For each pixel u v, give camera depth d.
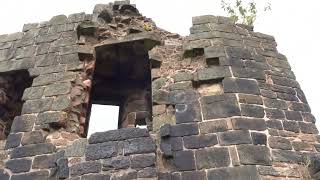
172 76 8.19
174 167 6.39
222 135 6.77
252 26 9.59
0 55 9.20
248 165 6.33
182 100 7.52
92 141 6.46
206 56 8.31
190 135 6.83
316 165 6.40
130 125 9.91
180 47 8.96
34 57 8.92
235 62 8.23
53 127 7.39
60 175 6.20
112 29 9.49
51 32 9.52
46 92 7.97
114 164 6.05
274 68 8.46
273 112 7.34
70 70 8.47
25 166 6.74
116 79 10.45
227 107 7.23
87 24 9.17
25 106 7.77
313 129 7.23
